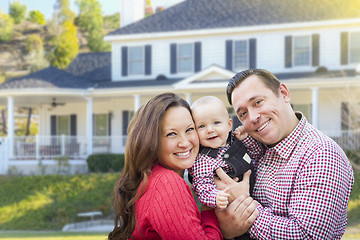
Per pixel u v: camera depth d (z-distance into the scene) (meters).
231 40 21.73
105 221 14.24
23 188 17.22
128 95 20.84
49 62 71.88
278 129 2.29
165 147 2.37
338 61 20.70
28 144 20.62
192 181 2.66
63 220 14.38
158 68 22.88
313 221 2.07
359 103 19.03
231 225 2.33
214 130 2.60
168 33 22.44
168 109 2.37
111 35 23.38
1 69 69.94
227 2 23.67
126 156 2.37
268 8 22.58
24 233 12.49
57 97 21.52
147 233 2.23
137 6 25.88
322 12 21.27
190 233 2.14
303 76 20.05
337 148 2.21
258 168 2.48
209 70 19.61
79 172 20.02
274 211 2.31
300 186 2.17
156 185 2.20
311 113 20.39
